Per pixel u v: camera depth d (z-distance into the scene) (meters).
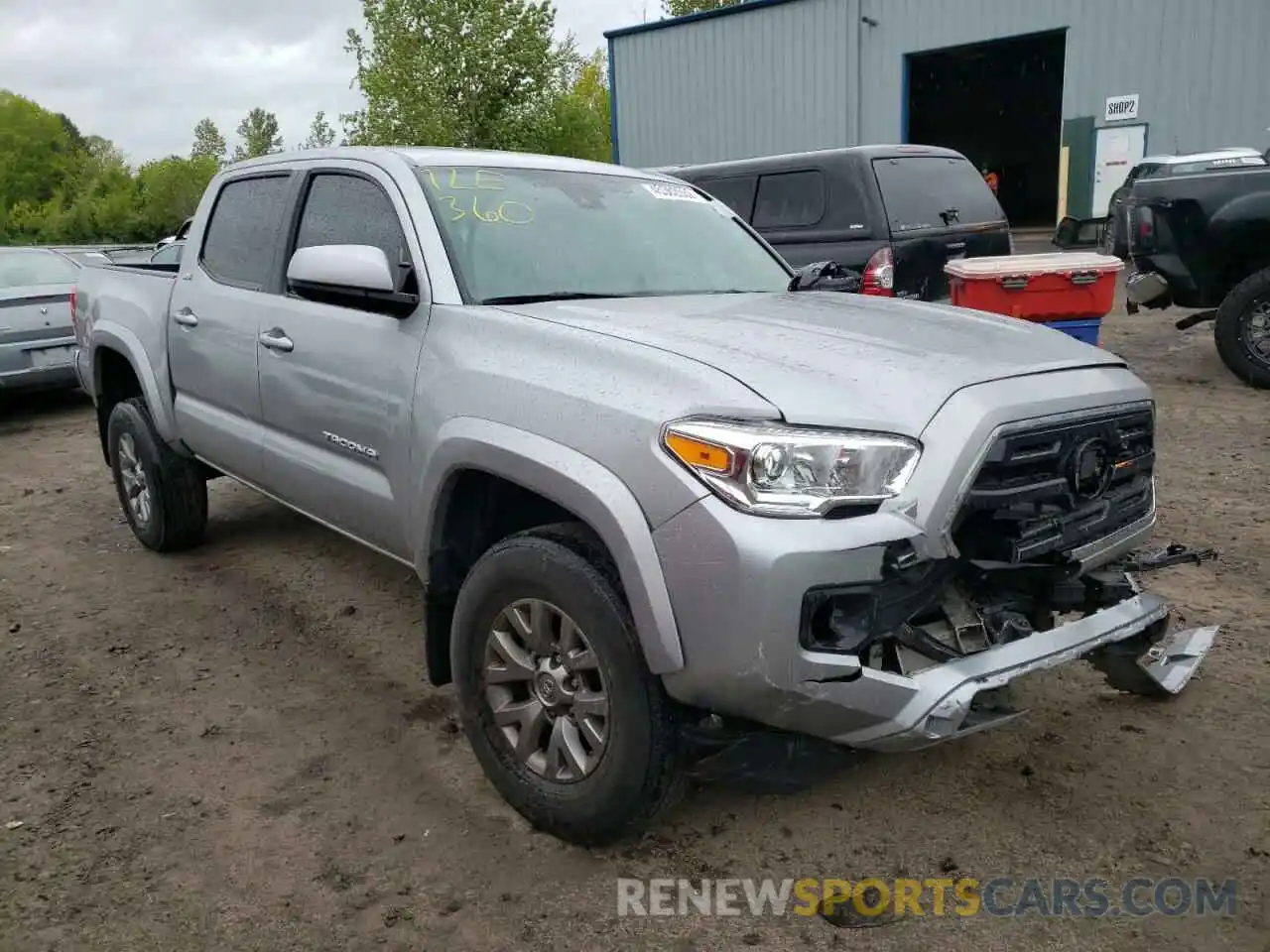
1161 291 8.46
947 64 29.98
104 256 11.09
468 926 2.63
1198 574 4.67
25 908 2.71
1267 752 3.29
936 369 2.73
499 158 3.98
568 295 3.49
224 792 3.26
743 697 2.45
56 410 10.44
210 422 4.55
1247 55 18.11
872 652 2.61
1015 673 2.68
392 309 3.37
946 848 2.90
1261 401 7.85
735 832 3.00
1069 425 2.77
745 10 22.94
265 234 4.29
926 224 8.03
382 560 5.41
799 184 8.19
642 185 4.34
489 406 2.92
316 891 2.78
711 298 3.59
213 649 4.36
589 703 2.75
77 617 4.74
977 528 2.70
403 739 3.58
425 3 24.19
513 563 2.84
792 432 2.44
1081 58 19.80
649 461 2.52
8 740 3.62
